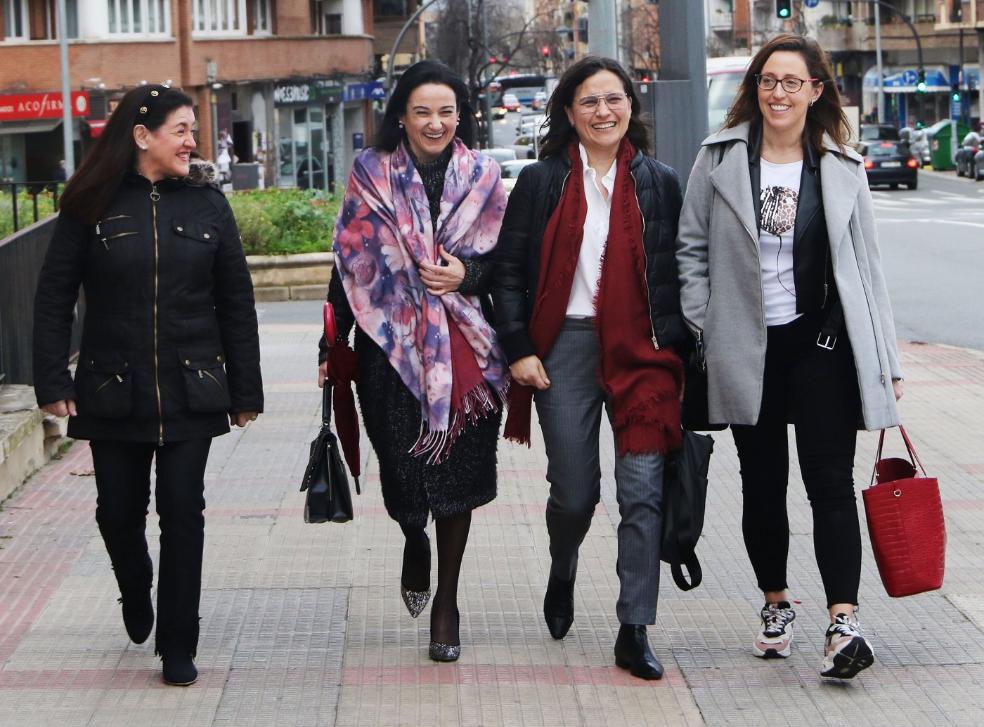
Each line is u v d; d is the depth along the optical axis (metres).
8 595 7.49
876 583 7.54
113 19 53.16
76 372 6.09
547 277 6.21
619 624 6.94
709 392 6.15
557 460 6.30
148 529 8.63
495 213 6.41
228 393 6.16
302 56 66.25
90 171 5.98
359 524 8.80
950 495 9.41
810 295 6.07
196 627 6.20
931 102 90.44
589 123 6.18
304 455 10.90
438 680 6.21
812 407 6.12
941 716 5.80
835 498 6.14
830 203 6.06
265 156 62.91
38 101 48.22
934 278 25.41
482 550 8.24
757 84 6.20
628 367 6.18
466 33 75.06
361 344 6.47
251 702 5.99
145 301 6.00
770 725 5.72
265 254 24.88
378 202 6.31
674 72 12.66
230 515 9.09
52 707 5.95
